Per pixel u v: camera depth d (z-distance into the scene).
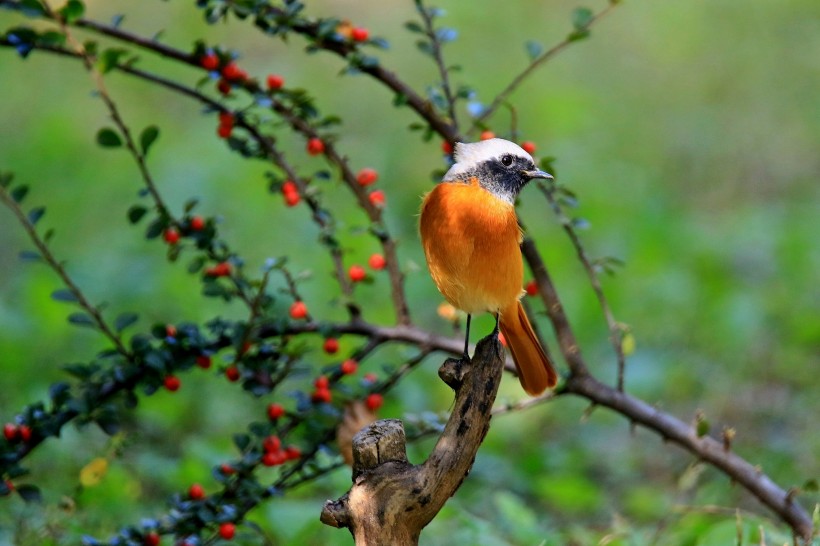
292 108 8.39
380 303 14.31
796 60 21.59
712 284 14.50
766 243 15.84
